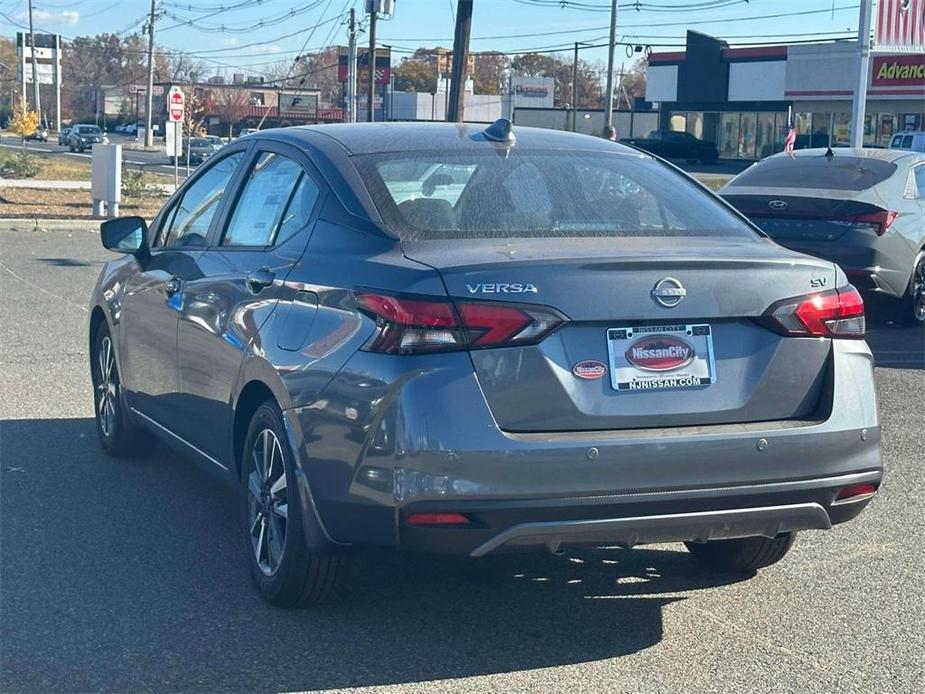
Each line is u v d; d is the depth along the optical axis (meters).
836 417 4.43
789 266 4.45
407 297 4.11
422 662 4.38
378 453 4.09
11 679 4.18
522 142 5.36
